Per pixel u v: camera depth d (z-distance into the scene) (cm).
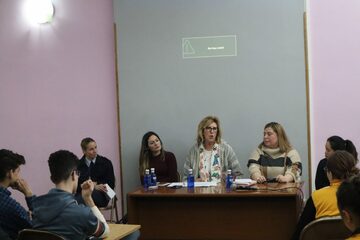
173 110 482
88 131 505
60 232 217
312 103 457
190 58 477
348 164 237
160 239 365
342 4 448
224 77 470
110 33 500
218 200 354
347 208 139
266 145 403
